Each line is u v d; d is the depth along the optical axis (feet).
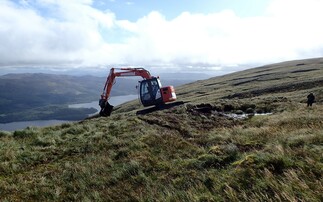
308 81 285.23
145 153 40.78
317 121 52.42
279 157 26.55
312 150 27.68
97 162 39.86
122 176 33.78
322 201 19.17
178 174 30.71
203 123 66.90
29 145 51.85
